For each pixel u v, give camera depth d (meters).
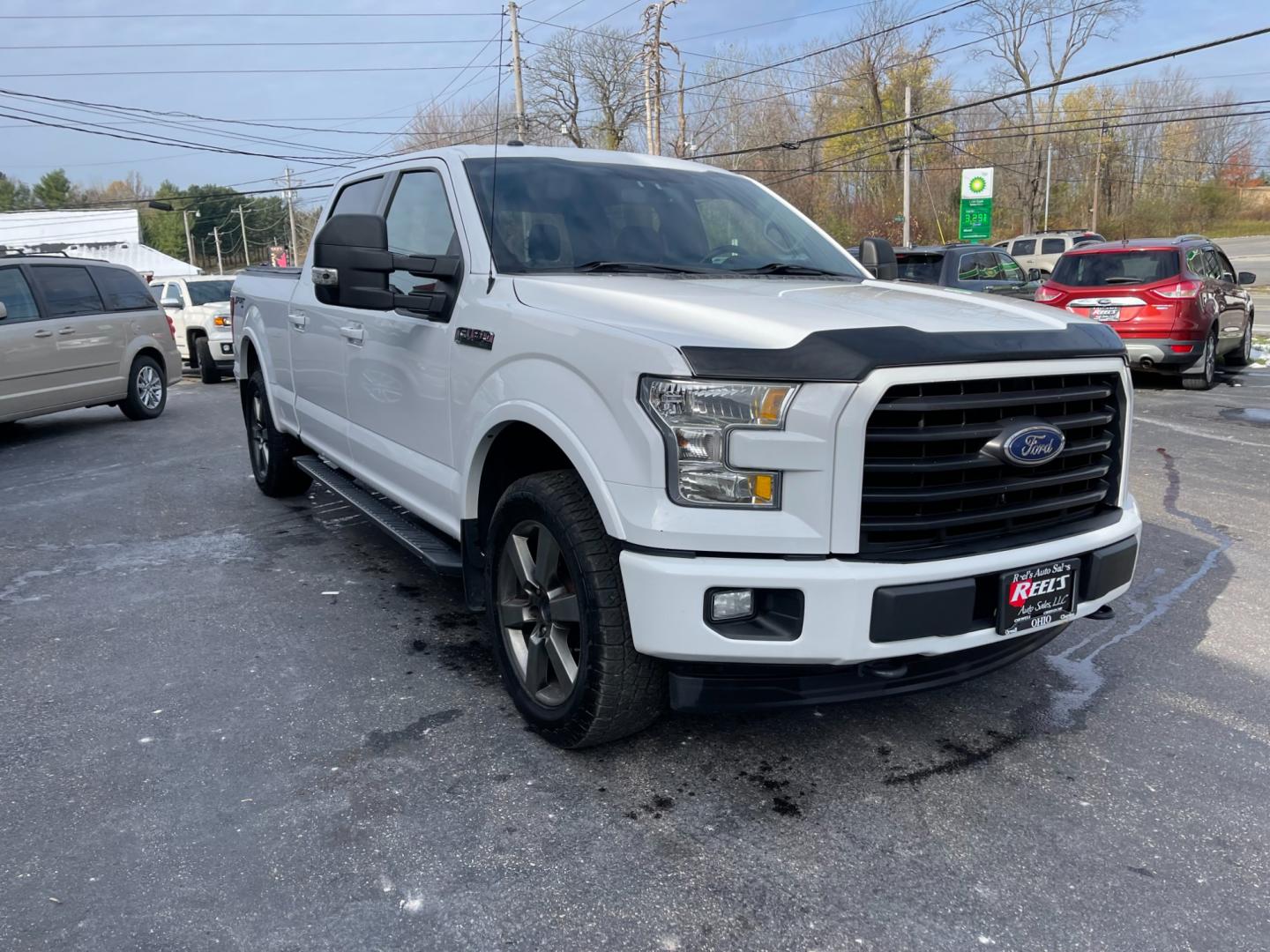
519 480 3.19
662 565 2.59
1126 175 67.00
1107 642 4.12
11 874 2.54
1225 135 68.44
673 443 2.57
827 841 2.70
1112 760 3.14
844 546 2.54
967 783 3.00
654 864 2.59
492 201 3.74
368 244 3.54
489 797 2.91
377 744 3.24
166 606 4.62
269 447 6.47
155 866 2.57
